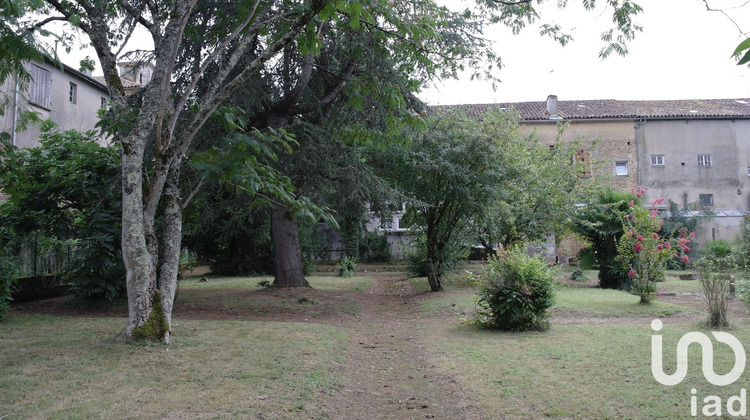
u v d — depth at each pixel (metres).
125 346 6.83
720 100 33.94
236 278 21.31
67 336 7.66
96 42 7.68
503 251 9.56
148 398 4.83
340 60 13.08
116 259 11.43
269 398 4.96
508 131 15.70
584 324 9.59
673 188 30.31
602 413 4.55
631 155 30.44
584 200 19.78
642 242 11.77
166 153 7.28
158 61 7.36
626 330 8.54
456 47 12.07
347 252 29.86
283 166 12.48
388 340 8.76
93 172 11.42
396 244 31.75
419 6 11.09
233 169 7.07
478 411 4.86
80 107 21.72
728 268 14.81
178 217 7.81
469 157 13.71
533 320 8.79
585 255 17.14
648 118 30.39
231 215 19.88
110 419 4.27
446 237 15.78
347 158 12.92
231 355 6.65
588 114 31.12
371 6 8.77
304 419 4.57
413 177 14.03
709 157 30.50
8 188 10.08
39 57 6.80
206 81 12.10
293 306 11.98
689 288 16.09
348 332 9.21
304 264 23.62
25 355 6.39
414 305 13.10
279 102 13.11
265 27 9.52
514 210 17.58
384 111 12.31
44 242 12.98
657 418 4.39
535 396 5.12
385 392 5.77
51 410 4.45
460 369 6.35
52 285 12.98
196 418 4.36
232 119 7.38
